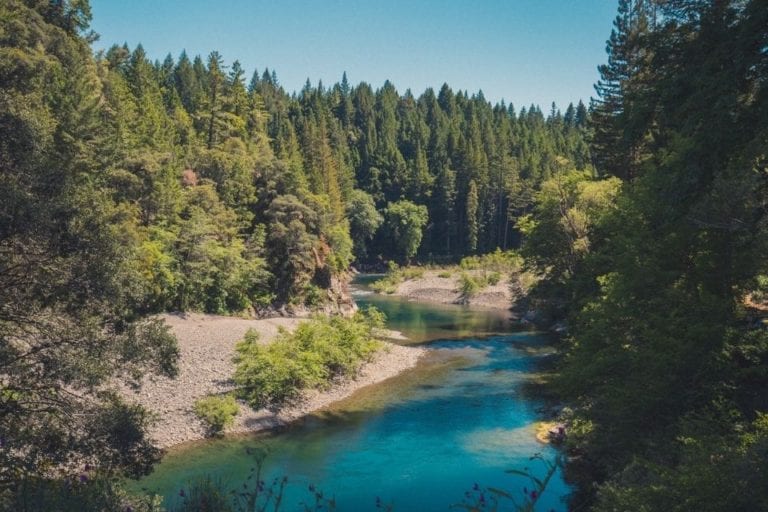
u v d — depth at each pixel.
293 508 16.08
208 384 26.03
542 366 34.47
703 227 13.85
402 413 25.67
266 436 22.67
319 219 55.50
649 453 13.09
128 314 12.92
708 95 11.06
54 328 11.73
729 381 13.55
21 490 9.31
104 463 11.41
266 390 25.52
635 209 17.47
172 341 13.20
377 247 107.12
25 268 11.12
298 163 70.88
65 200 10.74
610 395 15.41
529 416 24.95
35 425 11.28
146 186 40.81
